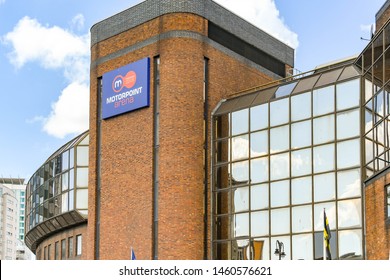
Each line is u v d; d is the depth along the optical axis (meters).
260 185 41.75
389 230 31.75
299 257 38.72
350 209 36.69
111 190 47.22
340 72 40.03
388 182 31.83
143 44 46.56
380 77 37.72
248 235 41.81
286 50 54.53
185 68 44.72
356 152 37.22
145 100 45.44
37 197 68.19
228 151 44.22
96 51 50.03
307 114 40.12
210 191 44.66
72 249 61.16
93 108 49.56
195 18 45.69
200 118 44.84
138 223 44.78
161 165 44.16
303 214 39.00
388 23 33.75
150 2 46.72
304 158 39.69
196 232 43.38
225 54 47.66
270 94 43.19
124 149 46.81
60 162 62.19
